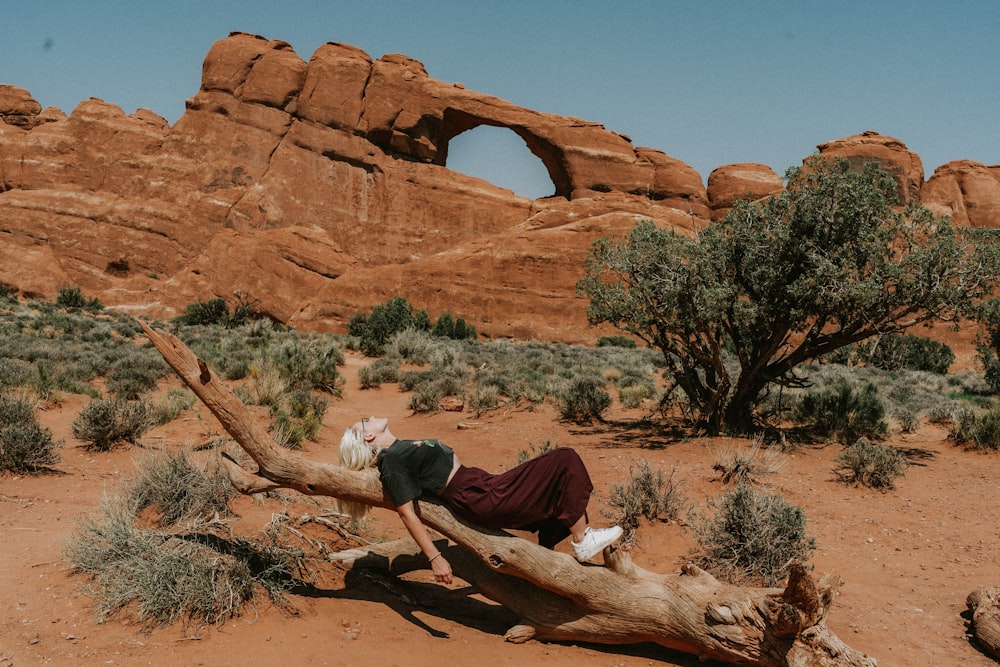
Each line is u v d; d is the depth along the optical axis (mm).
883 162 75750
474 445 12992
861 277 12727
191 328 44750
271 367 18984
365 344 35500
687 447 12242
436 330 55812
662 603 4129
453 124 83000
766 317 13211
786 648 3754
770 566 5820
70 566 4945
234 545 4965
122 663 3656
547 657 4227
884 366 39156
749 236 12961
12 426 8508
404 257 75312
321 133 76000
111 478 8320
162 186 73375
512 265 68812
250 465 6773
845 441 13328
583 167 79625
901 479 10062
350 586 5039
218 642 3924
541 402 17672
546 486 4062
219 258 68000
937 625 5094
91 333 33312
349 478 4297
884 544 7078
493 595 4570
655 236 13547
